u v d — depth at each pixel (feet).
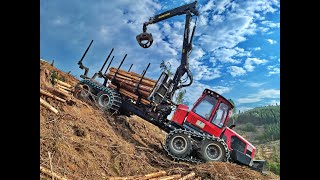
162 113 34.01
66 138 20.04
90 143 21.86
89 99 32.89
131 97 35.19
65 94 26.00
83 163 18.90
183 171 25.03
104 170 20.04
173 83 34.88
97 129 25.59
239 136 32.63
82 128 23.57
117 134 29.45
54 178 15.25
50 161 15.52
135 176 21.11
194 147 30.55
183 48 34.94
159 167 26.32
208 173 25.08
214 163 26.99
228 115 31.48
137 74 35.37
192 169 25.59
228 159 31.04
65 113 23.75
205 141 30.09
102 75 36.45
